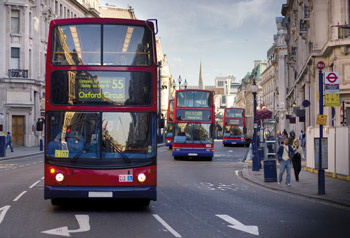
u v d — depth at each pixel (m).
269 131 35.00
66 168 11.88
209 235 9.48
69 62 12.23
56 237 9.03
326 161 16.50
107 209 12.89
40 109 60.72
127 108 12.19
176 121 35.69
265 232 9.88
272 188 18.80
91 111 12.11
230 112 63.62
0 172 25.25
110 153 12.00
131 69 12.32
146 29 12.52
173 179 22.30
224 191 17.81
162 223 10.75
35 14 60.59
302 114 40.91
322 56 36.91
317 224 10.90
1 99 55.88
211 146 35.47
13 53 57.28
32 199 14.64
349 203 14.05
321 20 36.69
